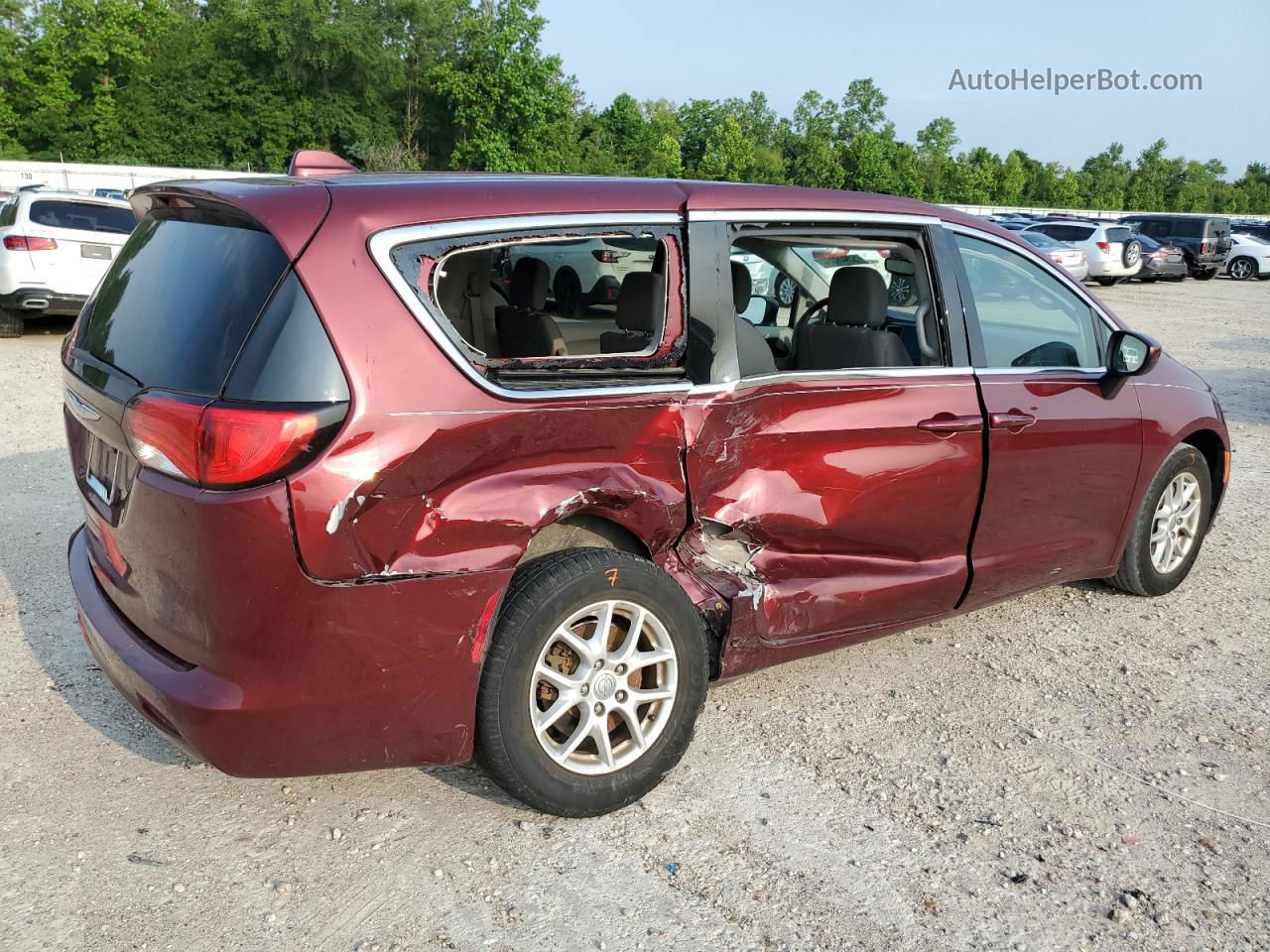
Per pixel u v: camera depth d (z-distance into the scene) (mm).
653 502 2916
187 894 2588
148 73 62562
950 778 3229
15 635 4012
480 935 2475
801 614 3357
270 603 2422
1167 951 2506
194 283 2645
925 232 3611
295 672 2477
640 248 3012
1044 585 4199
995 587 3934
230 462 2359
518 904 2588
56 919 2479
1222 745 3498
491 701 2695
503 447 2660
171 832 2842
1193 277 31203
